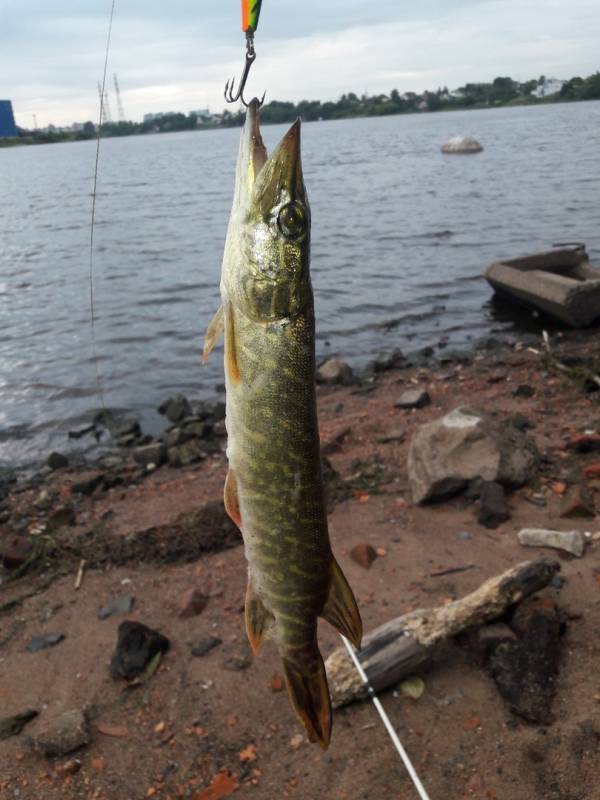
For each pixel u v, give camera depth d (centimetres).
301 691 36
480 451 85
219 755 56
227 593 74
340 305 213
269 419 33
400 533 81
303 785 53
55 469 120
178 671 64
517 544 76
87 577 80
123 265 295
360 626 37
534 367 138
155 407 148
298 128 33
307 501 34
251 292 33
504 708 56
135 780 55
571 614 64
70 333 202
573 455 93
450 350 166
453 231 318
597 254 249
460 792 50
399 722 56
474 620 61
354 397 134
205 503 94
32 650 69
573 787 50
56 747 57
